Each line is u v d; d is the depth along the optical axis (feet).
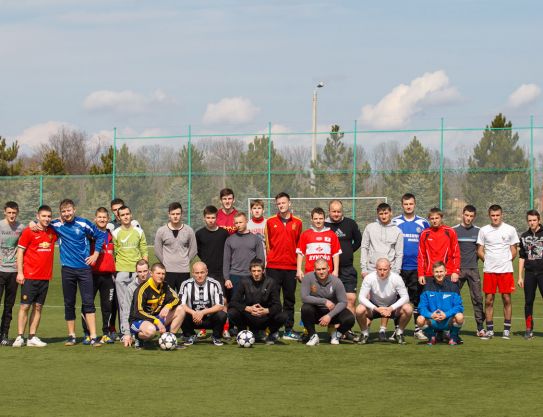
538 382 28.27
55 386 27.45
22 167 171.73
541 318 48.70
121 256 38.73
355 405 24.50
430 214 39.06
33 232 36.94
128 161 121.39
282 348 36.50
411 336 40.96
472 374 29.84
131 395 25.95
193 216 118.73
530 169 105.91
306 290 37.93
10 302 37.91
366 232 40.68
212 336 38.81
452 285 38.06
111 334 39.14
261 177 116.26
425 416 23.09
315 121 123.85
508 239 39.99
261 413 23.43
